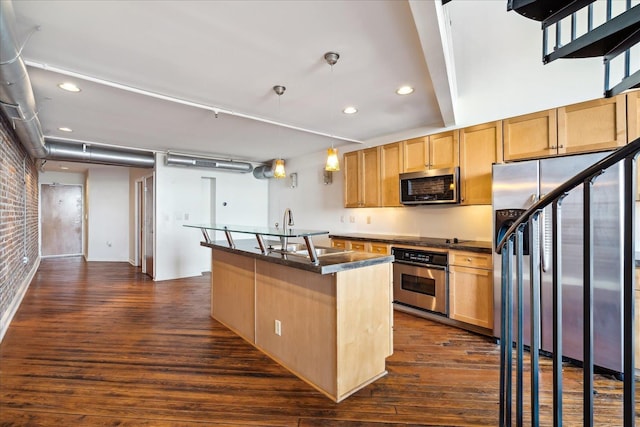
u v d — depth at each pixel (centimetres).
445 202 355
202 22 187
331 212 557
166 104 318
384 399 210
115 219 783
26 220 500
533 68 307
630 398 86
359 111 347
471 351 280
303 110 343
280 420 189
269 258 248
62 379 230
